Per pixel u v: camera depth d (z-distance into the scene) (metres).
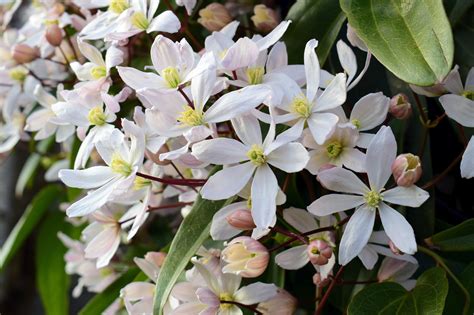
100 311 0.67
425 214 0.53
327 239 0.51
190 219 0.51
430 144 0.58
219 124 0.55
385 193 0.49
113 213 0.58
